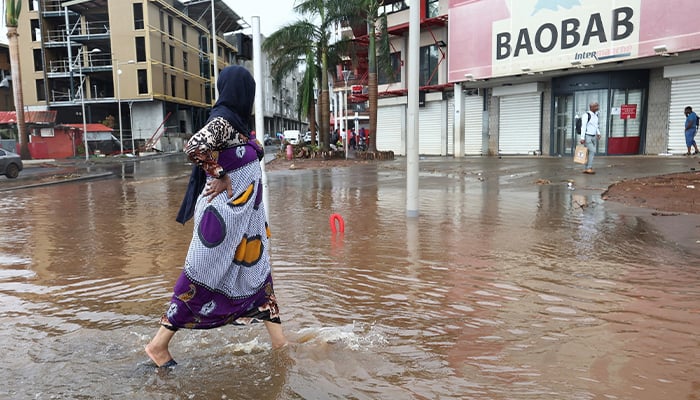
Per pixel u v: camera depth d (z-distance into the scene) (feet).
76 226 26.81
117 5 160.35
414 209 26.35
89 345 10.27
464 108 85.51
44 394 8.18
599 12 63.26
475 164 62.18
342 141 127.65
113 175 74.79
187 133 185.68
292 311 12.19
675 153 63.98
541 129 78.07
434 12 91.71
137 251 19.89
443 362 9.18
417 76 25.54
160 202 37.99
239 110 9.51
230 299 9.46
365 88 116.16
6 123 139.03
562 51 67.26
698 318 11.12
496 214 26.63
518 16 71.20
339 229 23.43
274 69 95.96
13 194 47.91
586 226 22.58
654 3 58.75
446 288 13.85
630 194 31.14
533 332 10.53
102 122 171.01
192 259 9.11
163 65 170.50
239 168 9.39
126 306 12.90
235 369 9.04
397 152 104.68
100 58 176.45
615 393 7.89
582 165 51.78
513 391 8.03
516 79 76.54
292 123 331.98
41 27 165.48
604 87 67.56
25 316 12.14
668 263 16.02
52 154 139.23
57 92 175.42
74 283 15.19
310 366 9.11
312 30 88.58
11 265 17.70
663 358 9.14
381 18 82.89
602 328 10.64
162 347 9.21
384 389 8.20
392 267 16.28
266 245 10.11
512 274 15.14
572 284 13.94
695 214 24.30
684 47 57.06
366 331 10.78
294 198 36.63
